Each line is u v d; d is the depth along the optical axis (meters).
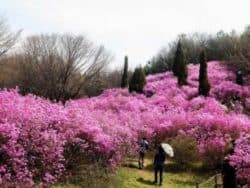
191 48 74.00
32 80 56.09
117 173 21.05
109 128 22.41
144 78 49.78
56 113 19.09
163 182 22.52
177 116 30.89
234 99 45.19
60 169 17.22
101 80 63.25
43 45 58.22
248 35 63.41
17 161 15.22
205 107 36.78
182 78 50.25
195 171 25.45
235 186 16.64
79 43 58.34
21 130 16.19
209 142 25.73
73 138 18.73
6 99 18.06
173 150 26.91
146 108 39.19
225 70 55.59
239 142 22.03
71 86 57.25
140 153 24.89
